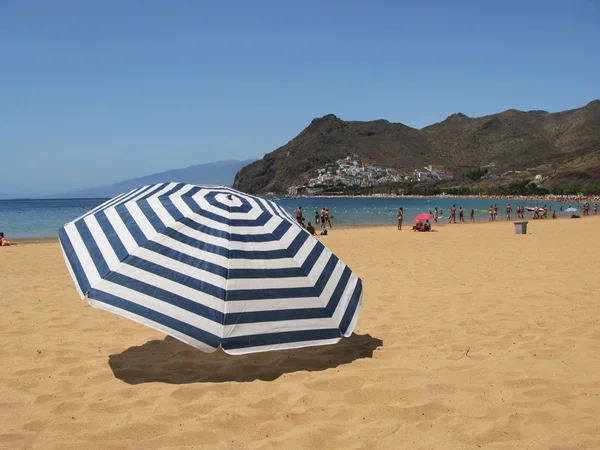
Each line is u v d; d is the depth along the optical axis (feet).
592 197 416.46
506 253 43.47
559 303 22.18
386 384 12.84
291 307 13.42
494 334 17.76
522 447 9.60
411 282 28.68
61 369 14.14
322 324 13.65
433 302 23.08
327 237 73.56
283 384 12.94
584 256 39.11
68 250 13.48
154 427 10.43
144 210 14.23
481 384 12.88
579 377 13.29
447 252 46.06
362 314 20.93
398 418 10.98
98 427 10.43
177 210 14.15
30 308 22.34
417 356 15.35
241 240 13.83
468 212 221.46
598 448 9.53
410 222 143.95
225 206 14.55
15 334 17.89
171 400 11.93
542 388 12.52
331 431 10.29
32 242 74.79
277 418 10.98
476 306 22.07
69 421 10.67
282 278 13.69
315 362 14.83
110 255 12.93
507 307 21.72
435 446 9.70
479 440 9.93
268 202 16.70
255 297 13.08
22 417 10.91
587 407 11.38
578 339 16.92
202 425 10.52
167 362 14.82
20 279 31.65
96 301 11.90
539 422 10.74
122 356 15.40
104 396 12.17
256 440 10.00
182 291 12.51
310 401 11.91
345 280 15.14
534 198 476.95
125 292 12.16
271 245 14.10
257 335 12.66
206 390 12.58
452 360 14.93
